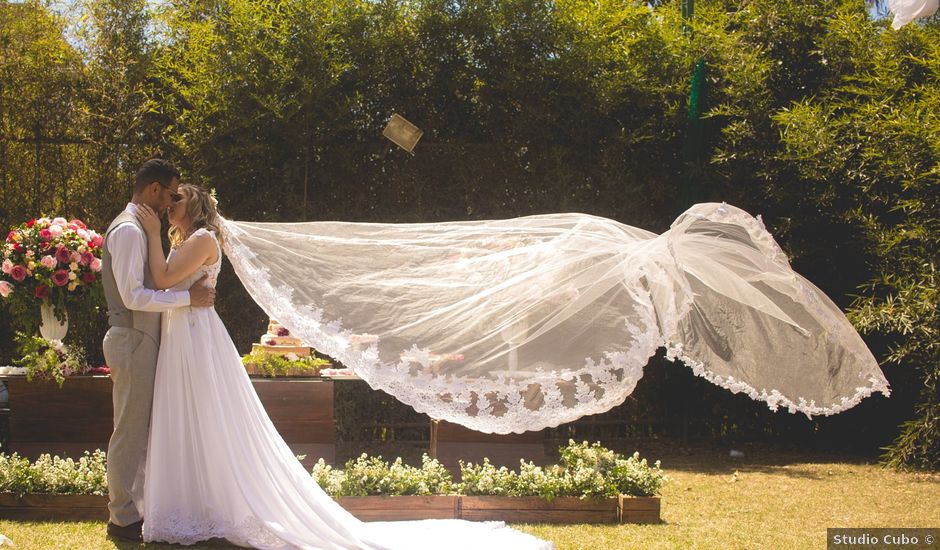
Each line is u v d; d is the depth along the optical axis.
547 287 4.08
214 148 6.82
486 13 7.05
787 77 7.40
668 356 4.05
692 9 7.65
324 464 4.76
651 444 7.69
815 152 6.85
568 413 3.98
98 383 5.16
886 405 7.41
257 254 4.24
